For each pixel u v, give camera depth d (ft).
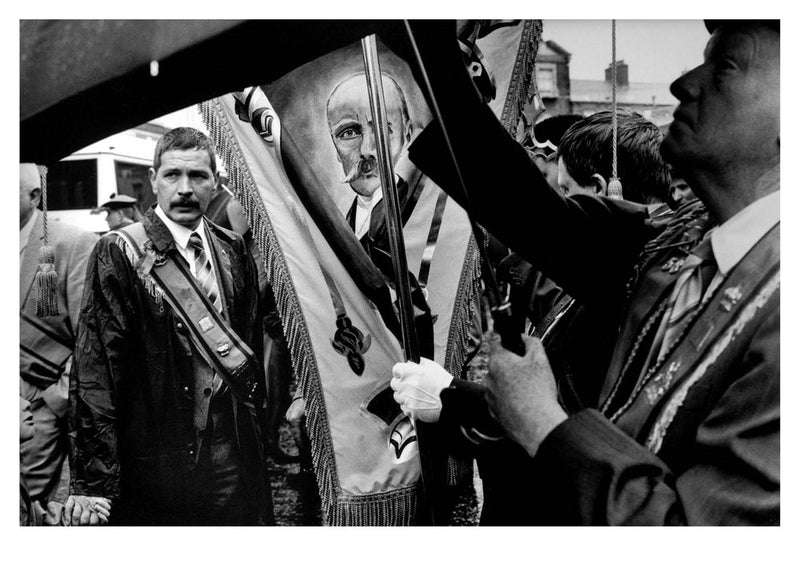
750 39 8.14
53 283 9.00
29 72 7.52
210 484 9.29
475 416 8.57
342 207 9.05
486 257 7.98
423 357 9.24
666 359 7.82
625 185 8.91
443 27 8.07
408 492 9.17
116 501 9.12
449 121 8.20
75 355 9.09
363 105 9.05
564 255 8.50
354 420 9.07
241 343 9.41
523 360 7.47
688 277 7.97
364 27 8.00
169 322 9.30
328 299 8.99
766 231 7.83
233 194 9.40
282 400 9.45
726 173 8.07
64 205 9.12
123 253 9.20
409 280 9.21
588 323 8.47
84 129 7.59
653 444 7.64
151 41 7.50
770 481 7.41
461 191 8.34
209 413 9.33
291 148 8.87
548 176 9.37
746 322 7.61
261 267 9.50
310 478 9.36
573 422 7.20
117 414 9.15
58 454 9.05
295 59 7.80
